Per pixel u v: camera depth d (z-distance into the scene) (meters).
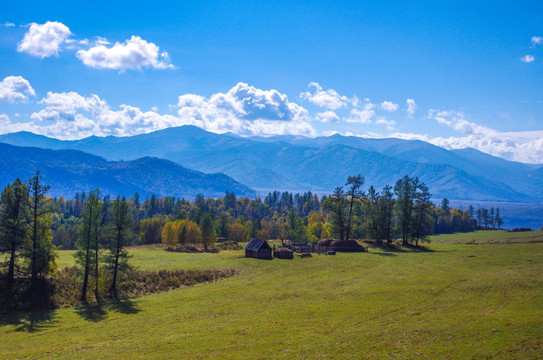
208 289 59.06
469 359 27.19
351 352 30.05
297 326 37.69
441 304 42.53
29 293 53.75
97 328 42.09
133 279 64.06
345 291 52.59
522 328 31.94
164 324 41.69
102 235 59.31
